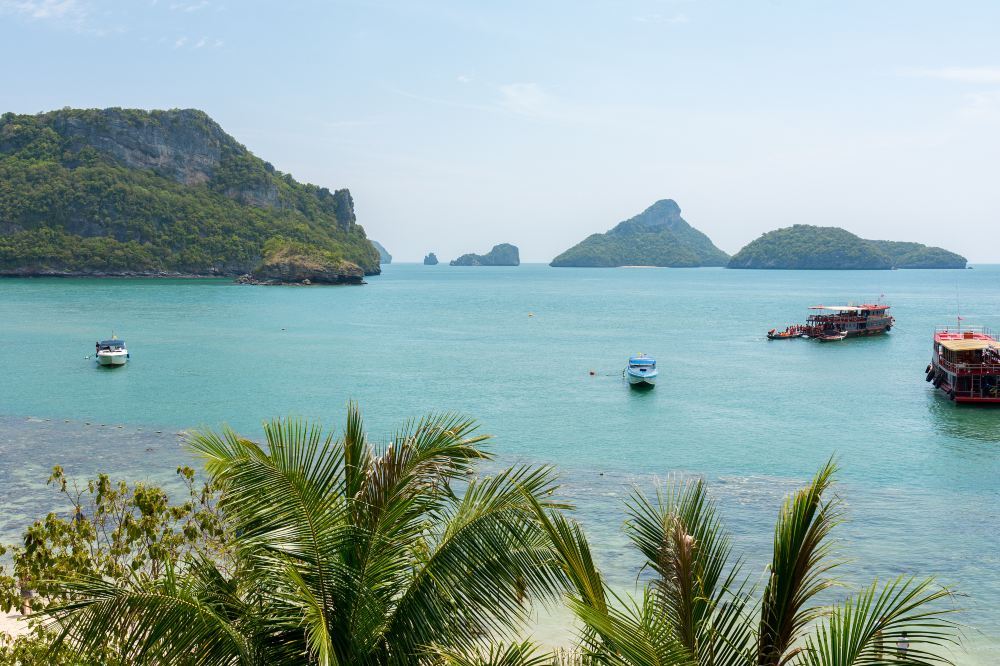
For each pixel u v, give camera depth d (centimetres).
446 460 938
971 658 1928
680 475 3603
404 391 5991
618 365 7500
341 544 870
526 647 869
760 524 2906
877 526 2892
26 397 5588
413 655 839
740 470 3725
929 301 18275
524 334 10519
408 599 859
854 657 721
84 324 10925
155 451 3988
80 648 793
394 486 919
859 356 8331
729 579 801
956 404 5566
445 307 15850
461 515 874
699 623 758
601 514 3006
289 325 11362
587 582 740
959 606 2228
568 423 4834
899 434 4578
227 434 949
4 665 1319
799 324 11669
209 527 1611
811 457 3994
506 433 4534
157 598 802
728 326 11881
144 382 6294
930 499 3241
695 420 4941
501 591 835
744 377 6812
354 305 15875
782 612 752
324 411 5181
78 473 3550
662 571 763
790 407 5434
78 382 6278
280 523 855
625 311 15025
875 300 18525
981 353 6034
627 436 4469
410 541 935
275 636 866
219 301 16088
